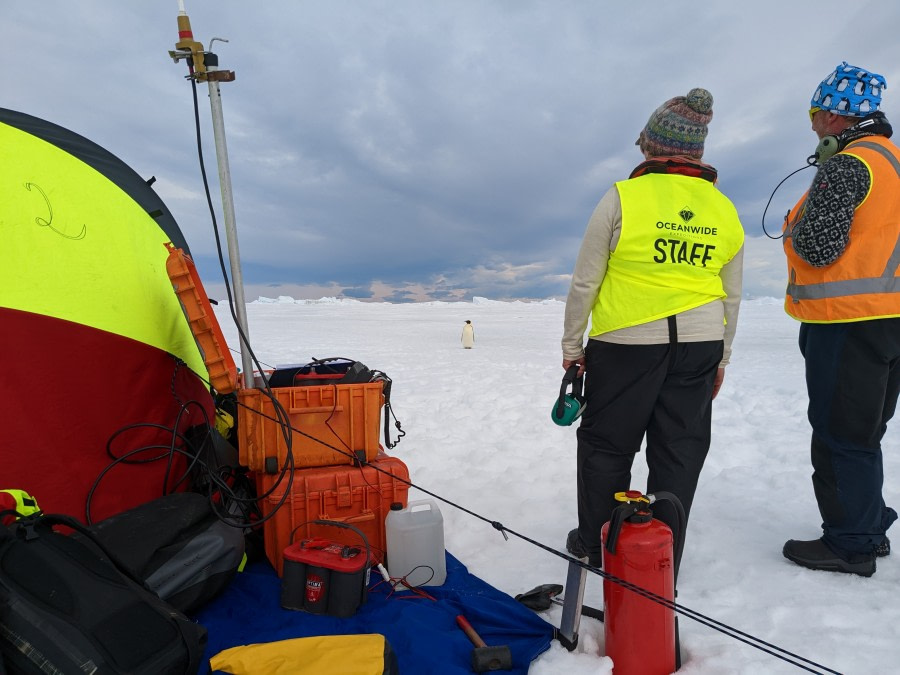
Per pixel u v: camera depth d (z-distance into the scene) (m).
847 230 2.28
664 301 2.22
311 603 2.22
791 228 2.61
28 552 1.59
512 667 1.91
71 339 2.47
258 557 2.68
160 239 3.25
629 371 2.28
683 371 2.28
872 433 2.41
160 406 2.77
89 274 2.62
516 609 2.22
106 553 1.69
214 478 2.60
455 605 2.29
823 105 2.50
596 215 2.30
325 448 2.63
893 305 2.26
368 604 2.29
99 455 2.51
